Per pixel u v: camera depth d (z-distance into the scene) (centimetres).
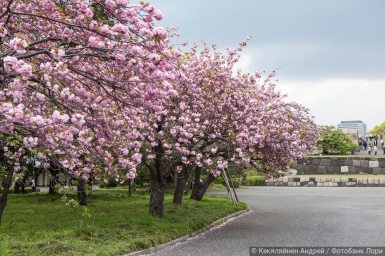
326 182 3753
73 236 970
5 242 871
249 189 3456
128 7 622
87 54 656
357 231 1222
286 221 1484
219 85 1341
